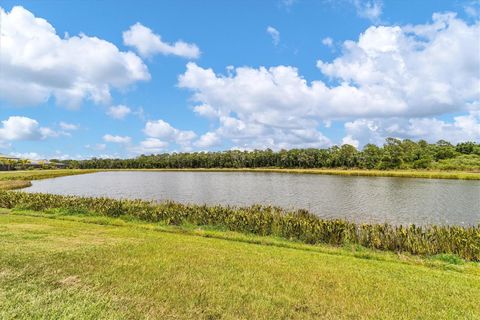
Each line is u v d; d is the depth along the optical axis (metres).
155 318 4.25
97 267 6.23
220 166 119.62
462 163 75.94
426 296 5.60
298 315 4.59
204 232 12.45
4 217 13.95
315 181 50.50
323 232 11.67
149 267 6.37
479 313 4.93
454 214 21.59
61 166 129.50
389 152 82.31
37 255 6.87
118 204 15.97
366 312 4.79
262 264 7.09
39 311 4.30
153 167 127.44
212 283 5.62
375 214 21.66
